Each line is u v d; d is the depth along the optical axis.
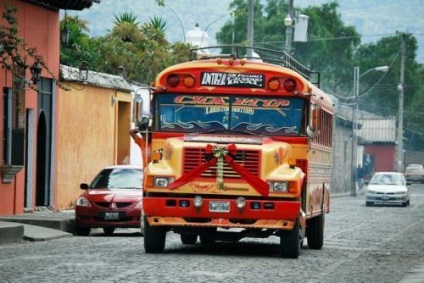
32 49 36.34
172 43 74.25
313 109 26.39
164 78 26.41
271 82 26.31
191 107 26.38
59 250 27.41
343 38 124.88
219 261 24.31
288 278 21.30
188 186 25.09
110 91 50.91
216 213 25.08
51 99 44.47
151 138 26.31
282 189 25.14
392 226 45.03
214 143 25.34
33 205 42.38
